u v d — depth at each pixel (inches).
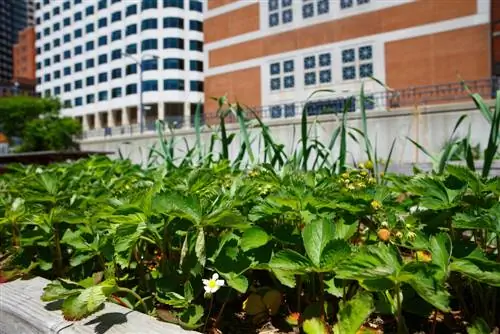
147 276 67.3
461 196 58.7
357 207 59.4
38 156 289.0
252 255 55.6
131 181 113.5
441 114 402.3
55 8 2696.9
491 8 771.4
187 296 54.1
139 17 2198.6
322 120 446.6
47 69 2770.7
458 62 779.4
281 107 799.1
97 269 77.0
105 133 1357.0
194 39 2198.6
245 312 61.9
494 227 49.4
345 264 43.9
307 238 48.3
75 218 70.2
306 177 87.0
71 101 2544.3
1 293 69.0
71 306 51.5
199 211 53.6
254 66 1058.1
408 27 836.0
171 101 2137.1
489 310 55.8
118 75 2271.2
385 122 430.3
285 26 1005.2
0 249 94.7
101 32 2377.0
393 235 56.1
